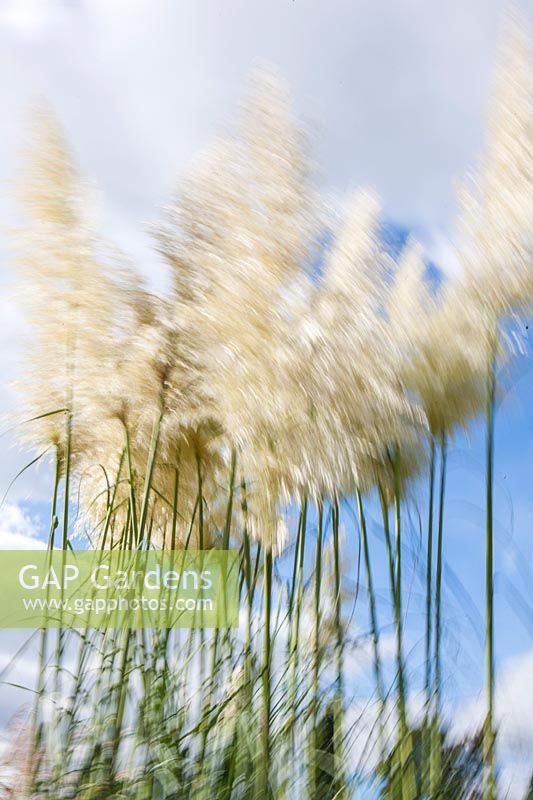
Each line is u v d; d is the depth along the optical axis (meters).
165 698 1.41
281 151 1.56
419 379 1.51
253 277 1.56
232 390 1.61
